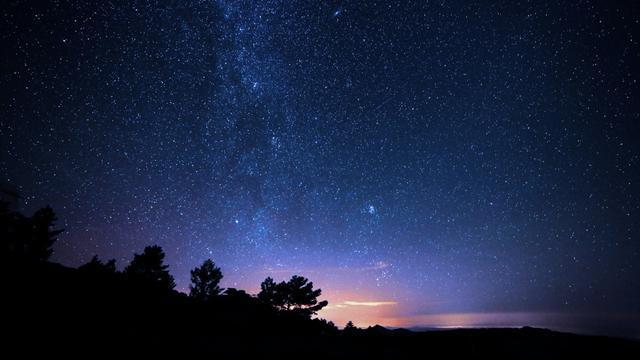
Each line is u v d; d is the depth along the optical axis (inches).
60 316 294.7
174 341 296.0
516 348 336.5
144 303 404.5
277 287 593.0
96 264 471.8
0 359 200.8
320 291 602.9
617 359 303.4
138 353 248.2
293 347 320.8
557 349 333.1
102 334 277.9
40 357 213.2
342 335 407.8
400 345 349.4
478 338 373.1
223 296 556.7
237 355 272.7
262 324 458.9
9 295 309.3
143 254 516.4
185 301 475.5
